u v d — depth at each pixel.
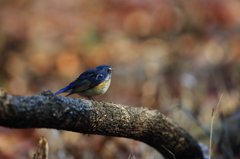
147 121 6.41
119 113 5.93
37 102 4.82
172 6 18.36
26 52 16.48
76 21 18.17
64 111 5.11
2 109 4.48
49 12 18.33
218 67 14.06
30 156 9.27
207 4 18.70
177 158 7.54
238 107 11.42
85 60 16.45
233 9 18.52
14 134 10.07
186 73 13.58
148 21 17.98
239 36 16.64
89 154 9.38
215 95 12.30
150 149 9.16
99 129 5.82
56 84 14.80
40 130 9.87
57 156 9.05
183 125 10.67
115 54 16.47
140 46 16.70
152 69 14.61
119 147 9.66
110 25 18.06
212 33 17.25
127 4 18.61
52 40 17.20
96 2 19.38
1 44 16.41
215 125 10.13
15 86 14.69
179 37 17.20
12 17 17.53
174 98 12.32
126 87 14.05
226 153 8.43
